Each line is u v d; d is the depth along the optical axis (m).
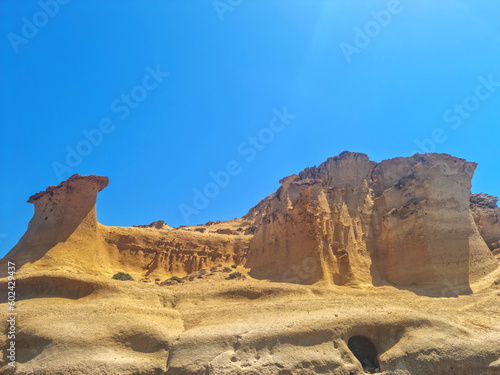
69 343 24.42
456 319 29.34
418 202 45.00
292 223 48.56
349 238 47.00
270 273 46.75
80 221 44.28
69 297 32.41
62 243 41.09
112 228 52.09
